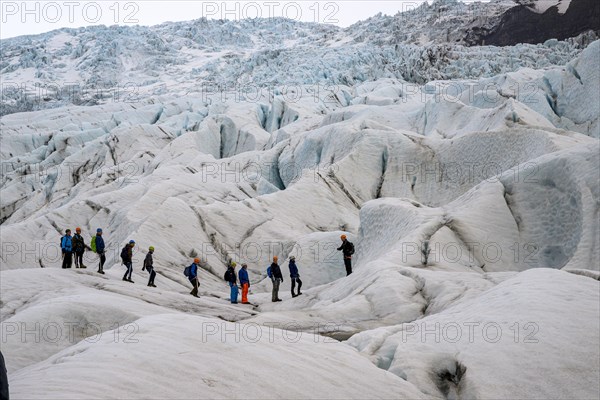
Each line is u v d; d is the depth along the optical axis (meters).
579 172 16.80
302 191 28.78
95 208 31.73
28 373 5.57
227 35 178.38
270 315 12.14
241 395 5.12
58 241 29.36
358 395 5.74
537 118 31.00
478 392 6.09
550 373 6.26
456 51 86.06
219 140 57.22
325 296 15.13
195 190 30.77
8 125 76.19
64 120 74.56
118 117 69.25
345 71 82.94
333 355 6.85
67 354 6.11
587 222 15.47
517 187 18.80
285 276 21.48
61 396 4.48
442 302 10.88
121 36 164.00
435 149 31.66
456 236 16.91
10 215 52.12
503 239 17.11
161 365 5.38
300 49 110.25
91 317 11.38
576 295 8.16
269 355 6.21
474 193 19.59
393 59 87.50
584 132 38.41
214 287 20.55
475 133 29.61
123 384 4.88
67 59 159.25
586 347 6.61
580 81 41.06
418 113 42.59
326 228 27.08
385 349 7.52
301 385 5.63
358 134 34.47
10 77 143.50
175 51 159.38
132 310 11.81
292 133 49.25
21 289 14.59
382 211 21.20
